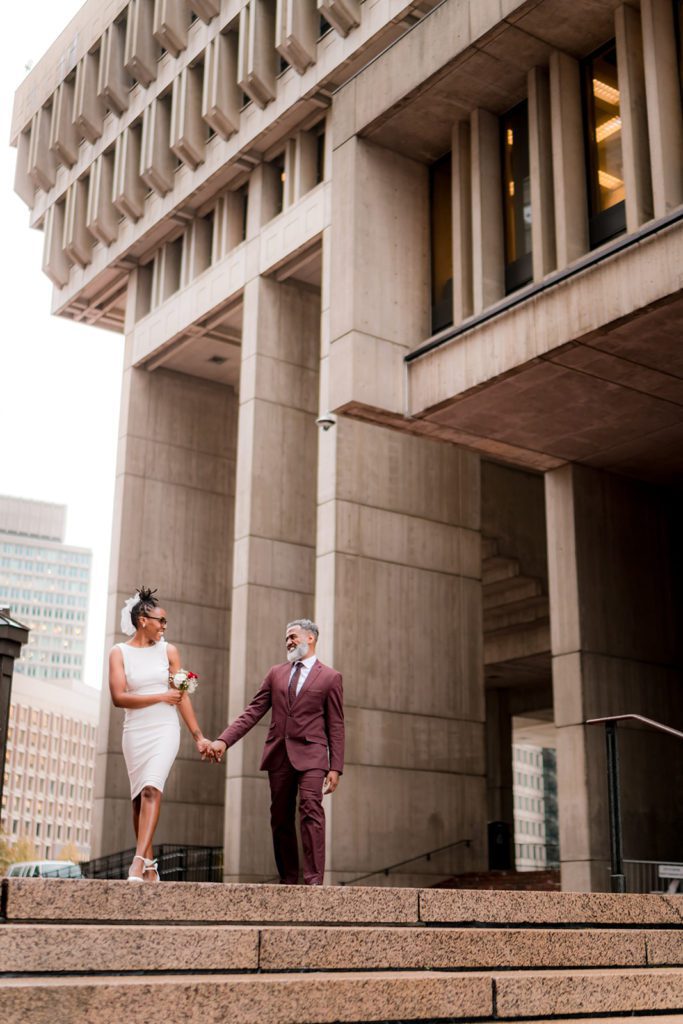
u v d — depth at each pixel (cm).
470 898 587
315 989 433
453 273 1834
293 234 2577
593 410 1731
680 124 1524
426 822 2178
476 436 1861
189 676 682
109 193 3203
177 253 3120
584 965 566
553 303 1533
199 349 3077
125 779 2928
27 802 12188
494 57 1709
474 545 2420
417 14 2267
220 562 3189
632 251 1430
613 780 1020
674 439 1850
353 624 2186
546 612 3116
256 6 2609
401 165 1941
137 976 443
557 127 1681
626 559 1989
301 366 2695
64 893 481
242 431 2630
